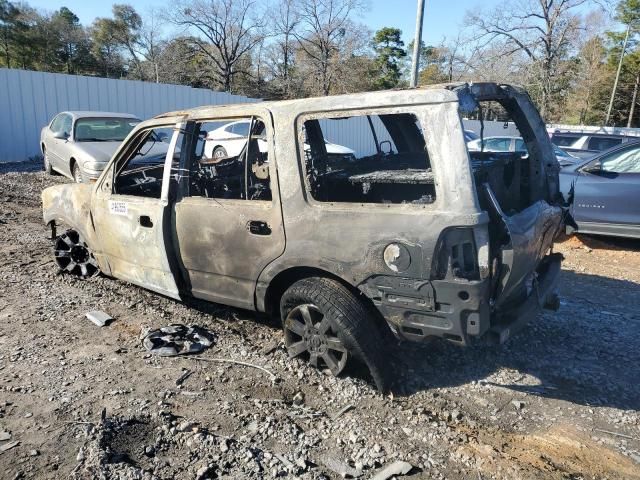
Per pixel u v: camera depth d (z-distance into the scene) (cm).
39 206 988
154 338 429
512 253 317
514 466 293
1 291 535
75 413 330
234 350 422
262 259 385
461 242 307
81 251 579
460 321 314
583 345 452
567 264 725
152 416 329
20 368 384
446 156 308
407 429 323
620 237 832
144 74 5856
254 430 319
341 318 348
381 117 486
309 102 361
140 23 6481
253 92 5031
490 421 338
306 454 298
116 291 543
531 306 369
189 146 432
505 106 429
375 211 332
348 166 485
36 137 1606
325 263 353
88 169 1014
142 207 452
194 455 294
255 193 420
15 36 5831
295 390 366
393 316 337
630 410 357
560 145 1739
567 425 338
